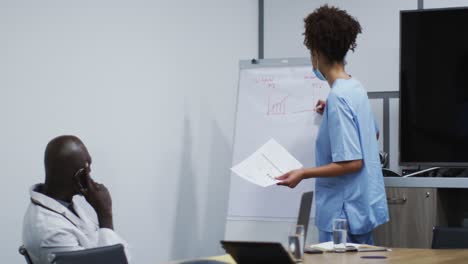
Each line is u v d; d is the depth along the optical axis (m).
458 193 4.19
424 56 4.07
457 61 4.03
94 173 3.45
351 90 2.94
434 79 4.05
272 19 4.81
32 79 3.15
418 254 2.31
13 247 3.03
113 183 3.57
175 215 4.04
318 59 3.02
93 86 3.47
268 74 3.98
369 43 4.48
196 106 4.23
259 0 4.85
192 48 4.21
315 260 2.14
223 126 4.49
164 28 3.97
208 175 4.34
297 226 2.11
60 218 2.53
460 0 4.28
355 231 2.96
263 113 3.93
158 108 3.91
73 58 3.37
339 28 2.92
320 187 3.06
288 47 4.75
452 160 4.02
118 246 2.09
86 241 2.56
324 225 3.03
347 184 2.96
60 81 3.29
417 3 4.38
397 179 3.97
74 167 2.63
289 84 3.92
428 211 3.90
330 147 3.02
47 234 2.47
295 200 3.79
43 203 2.54
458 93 4.02
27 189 3.11
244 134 3.94
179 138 4.07
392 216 3.98
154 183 3.87
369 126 2.99
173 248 4.02
